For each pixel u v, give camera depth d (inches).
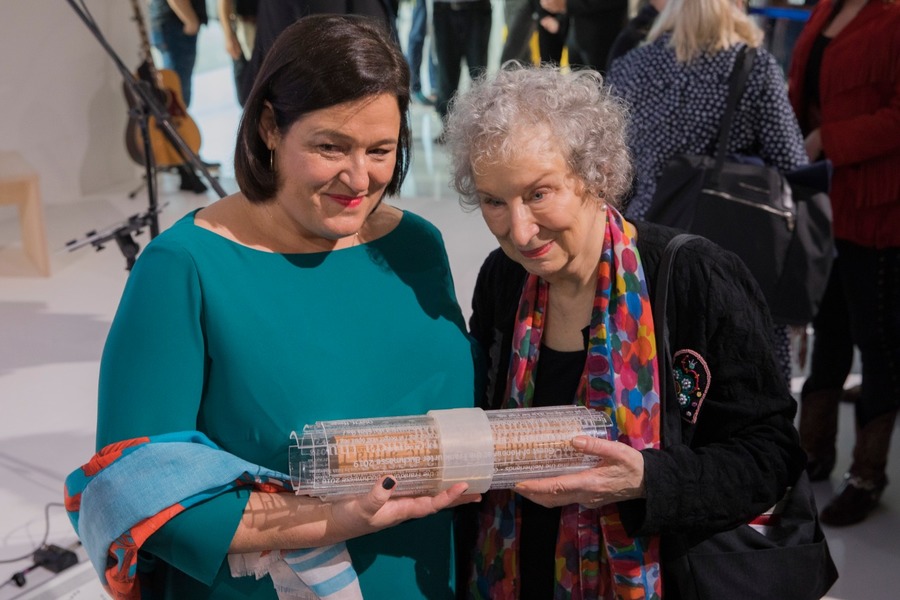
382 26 48.7
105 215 241.1
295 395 50.3
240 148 49.5
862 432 115.6
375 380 53.0
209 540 47.1
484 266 62.2
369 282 54.6
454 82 282.7
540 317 56.6
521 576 57.3
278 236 52.3
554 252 51.6
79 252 214.1
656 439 52.9
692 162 99.3
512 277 59.6
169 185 269.4
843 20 111.7
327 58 45.8
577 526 54.1
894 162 107.3
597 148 49.6
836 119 110.8
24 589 96.3
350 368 52.2
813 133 113.0
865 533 114.3
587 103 49.8
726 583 53.6
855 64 107.7
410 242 57.3
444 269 58.7
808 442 124.6
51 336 167.9
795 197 98.7
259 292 50.9
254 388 49.8
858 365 158.6
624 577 52.9
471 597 58.8
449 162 53.0
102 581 49.1
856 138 107.3
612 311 53.5
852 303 114.0
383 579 54.0
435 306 57.0
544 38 258.4
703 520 51.1
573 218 50.3
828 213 98.0
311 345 51.3
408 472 47.6
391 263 55.9
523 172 48.3
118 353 48.8
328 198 48.6
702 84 99.2
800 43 116.4
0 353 159.9
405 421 49.4
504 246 52.7
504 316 59.4
